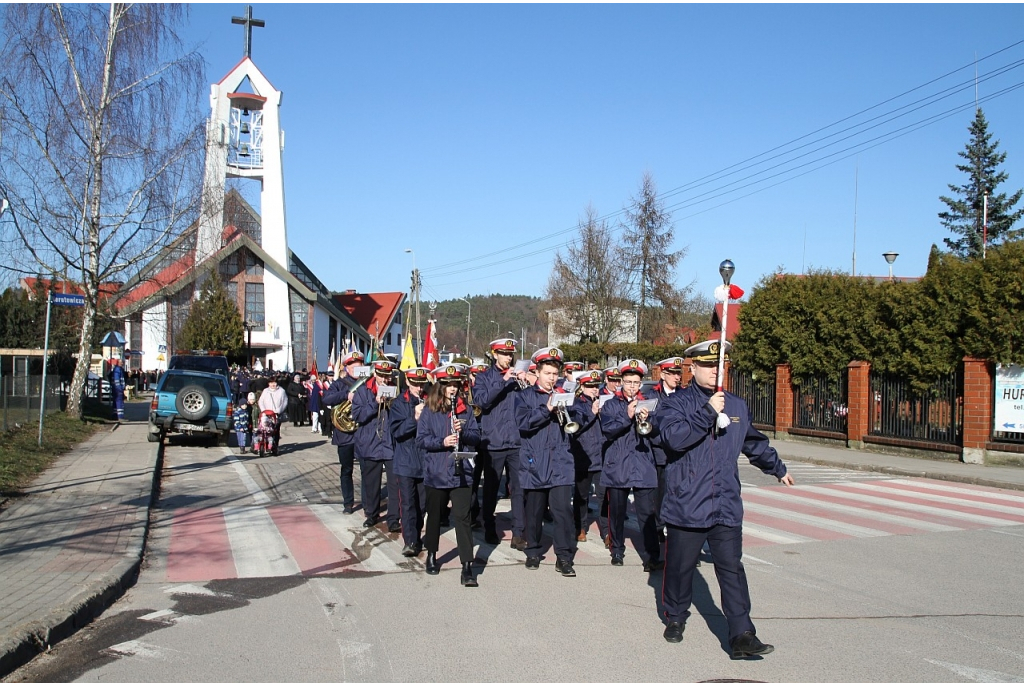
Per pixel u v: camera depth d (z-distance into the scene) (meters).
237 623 6.31
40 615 6.02
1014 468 17.50
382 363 9.81
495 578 7.77
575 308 45.59
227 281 52.38
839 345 22.94
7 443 15.83
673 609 5.80
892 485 15.28
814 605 6.87
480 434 7.68
